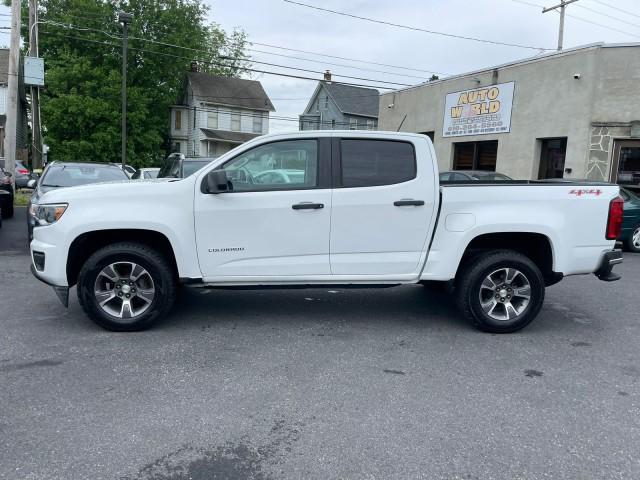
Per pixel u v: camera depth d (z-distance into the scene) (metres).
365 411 3.50
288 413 3.45
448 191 5.03
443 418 3.42
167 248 5.13
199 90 42.50
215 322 5.39
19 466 2.80
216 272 4.95
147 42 36.09
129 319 4.94
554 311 6.18
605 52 13.20
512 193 5.08
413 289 7.03
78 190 4.86
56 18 34.06
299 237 4.95
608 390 3.91
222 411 3.46
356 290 6.92
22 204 15.82
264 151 4.97
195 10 39.09
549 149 15.03
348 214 4.96
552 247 5.12
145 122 36.66
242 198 4.88
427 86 19.39
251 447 3.04
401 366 4.30
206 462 2.88
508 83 15.80
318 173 4.97
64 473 2.75
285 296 6.53
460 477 2.79
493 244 5.41
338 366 4.27
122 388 3.77
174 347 4.62
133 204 4.81
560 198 5.11
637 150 12.99
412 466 2.88
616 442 3.16
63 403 3.52
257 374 4.07
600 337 5.20
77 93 33.34
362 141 5.03
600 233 5.19
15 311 5.59
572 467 2.90
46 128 33.25
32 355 4.36
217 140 42.16
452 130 18.16
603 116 13.35
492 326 5.15
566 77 14.09
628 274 8.53
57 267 4.80
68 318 5.38
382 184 5.00
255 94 45.16
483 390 3.86
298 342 4.83
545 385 3.98
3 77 27.78
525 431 3.28
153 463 2.86
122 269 4.95
